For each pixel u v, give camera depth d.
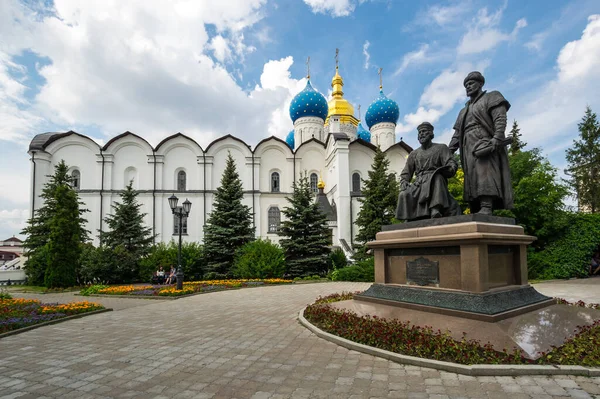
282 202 41.59
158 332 8.34
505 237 7.02
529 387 4.43
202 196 39.88
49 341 7.67
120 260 25.19
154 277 22.81
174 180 40.06
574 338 5.62
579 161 36.44
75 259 22.64
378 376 5.02
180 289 17.05
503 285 7.28
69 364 5.98
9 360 6.27
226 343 7.08
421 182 8.38
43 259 25.38
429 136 8.52
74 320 10.30
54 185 31.00
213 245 25.58
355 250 34.50
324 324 7.79
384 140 50.28
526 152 22.84
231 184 27.38
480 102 7.82
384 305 8.13
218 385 4.89
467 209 21.55
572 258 19.31
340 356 5.98
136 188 39.19
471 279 6.65
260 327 8.47
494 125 7.55
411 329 6.25
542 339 5.54
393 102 50.62
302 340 7.11
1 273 27.78
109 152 38.97
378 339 6.22
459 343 5.49
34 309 11.25
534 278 19.77
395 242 8.23
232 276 24.72
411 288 7.80
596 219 20.05
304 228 25.30
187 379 5.16
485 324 6.04
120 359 6.20
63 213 22.67
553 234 20.73
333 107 52.75
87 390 4.83
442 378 4.84
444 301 6.95
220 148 41.16
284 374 5.24
